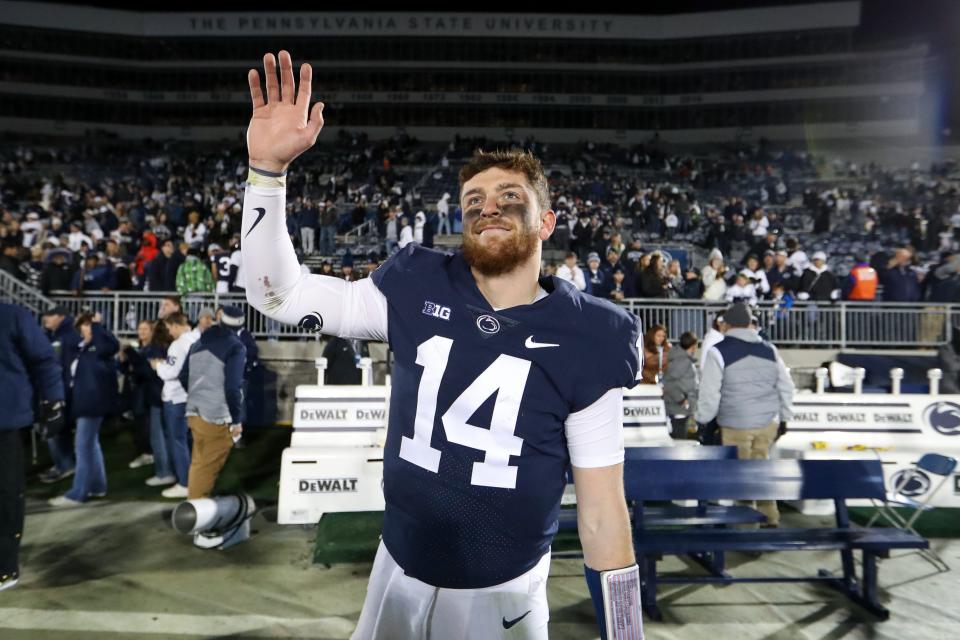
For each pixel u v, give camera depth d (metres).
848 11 35.59
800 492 4.69
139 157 32.53
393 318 1.65
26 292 11.48
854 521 6.27
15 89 36.00
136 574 4.89
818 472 4.74
